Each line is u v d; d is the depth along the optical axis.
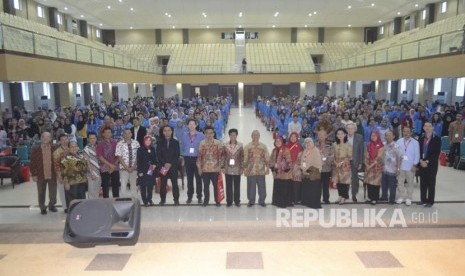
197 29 44.31
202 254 5.61
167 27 42.81
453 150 12.34
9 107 22.61
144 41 44.50
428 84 24.80
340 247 5.79
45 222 7.57
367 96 35.31
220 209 8.16
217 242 6.01
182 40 44.47
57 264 5.37
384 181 8.48
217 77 38.38
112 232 5.48
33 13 28.44
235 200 8.32
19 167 10.80
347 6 31.98
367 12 34.78
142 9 32.66
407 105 17.66
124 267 5.26
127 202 5.80
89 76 19.38
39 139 12.92
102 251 5.75
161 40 44.50
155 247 5.87
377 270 5.10
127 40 44.53
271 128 21.06
